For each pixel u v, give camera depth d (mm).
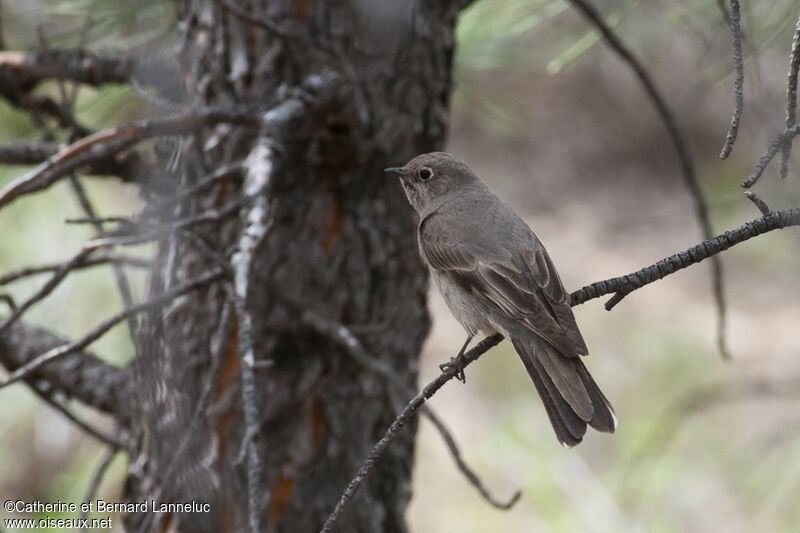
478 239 9312
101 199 15539
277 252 9250
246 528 8977
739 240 6109
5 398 15242
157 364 8461
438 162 9781
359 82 9227
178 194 8406
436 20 9797
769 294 26172
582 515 18047
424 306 10383
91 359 9875
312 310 9273
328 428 9406
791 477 17328
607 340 24672
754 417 19984
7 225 14250
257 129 8781
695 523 17609
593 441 20234
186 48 9602
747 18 8961
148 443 9219
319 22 9133
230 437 9008
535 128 29922
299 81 9117
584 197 30469
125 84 9969
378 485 9859
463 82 12539
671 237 28656
